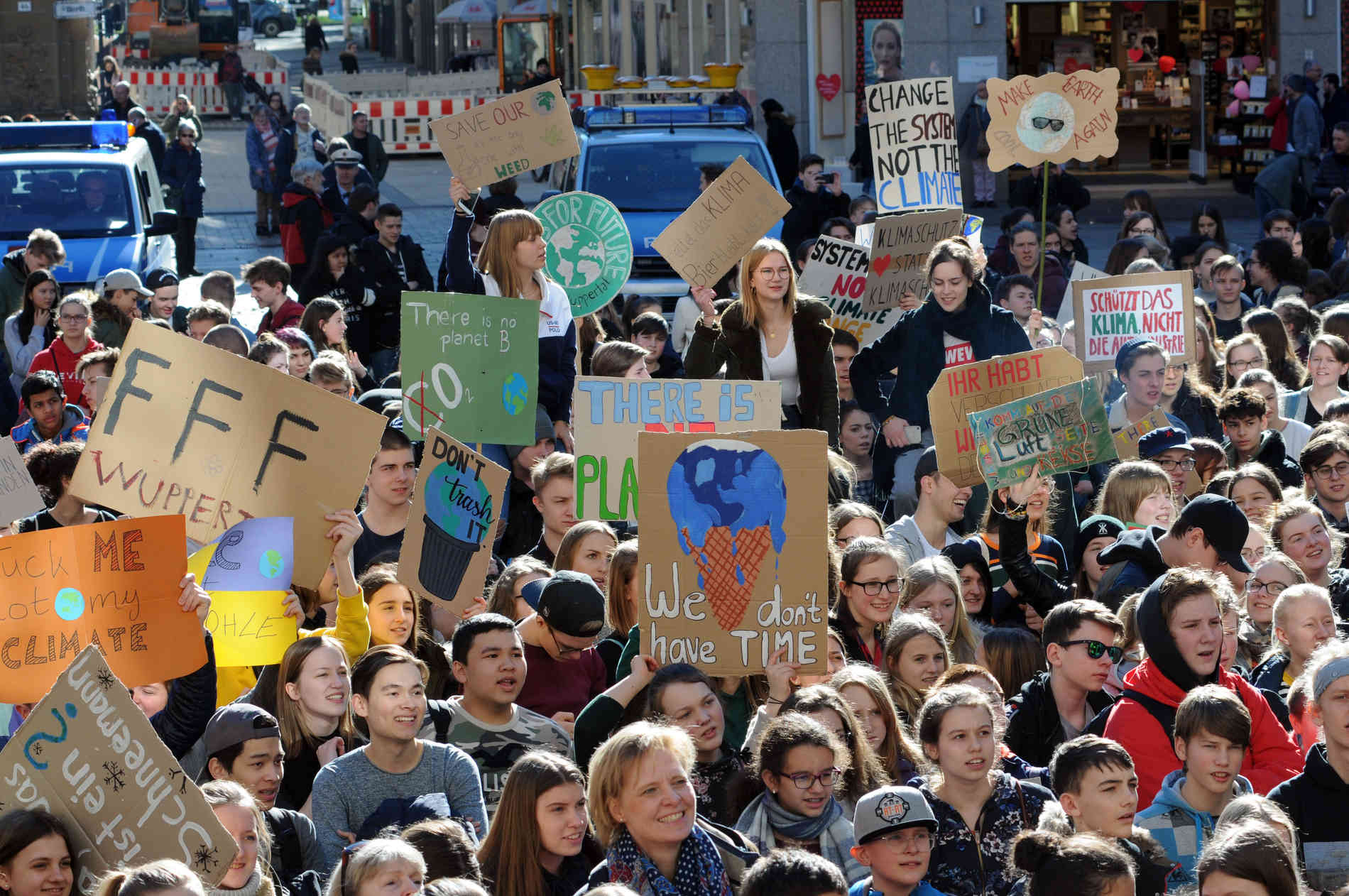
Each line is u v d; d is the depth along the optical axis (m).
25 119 55.34
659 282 41.09
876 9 71.06
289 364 25.67
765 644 15.84
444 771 15.02
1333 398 27.08
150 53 144.00
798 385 24.73
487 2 122.31
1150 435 22.92
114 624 14.14
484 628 15.91
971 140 64.56
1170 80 77.06
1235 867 11.45
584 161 43.97
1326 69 68.19
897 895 12.54
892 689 16.27
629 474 19.39
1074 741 13.41
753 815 13.82
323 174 51.84
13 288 37.53
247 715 14.41
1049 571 20.14
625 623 17.50
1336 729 13.72
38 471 18.64
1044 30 76.81
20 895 11.61
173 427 16.58
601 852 13.84
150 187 49.09
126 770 12.08
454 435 21.56
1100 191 72.69
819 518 15.91
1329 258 42.19
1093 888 11.14
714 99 51.06
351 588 16.91
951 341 24.77
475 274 24.89
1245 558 19.28
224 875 12.07
